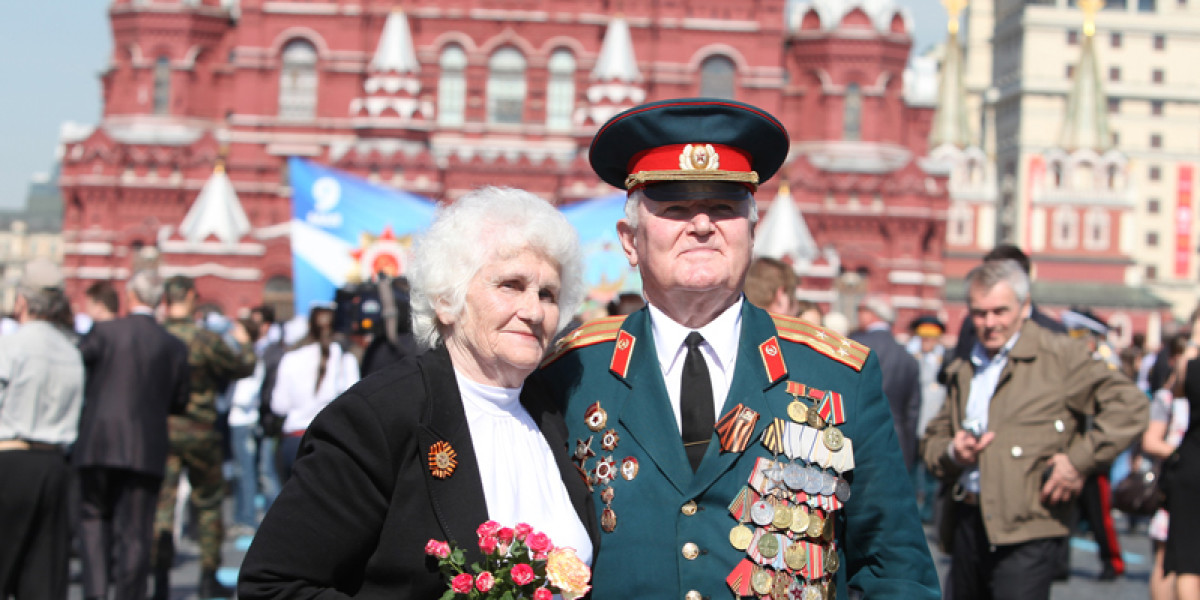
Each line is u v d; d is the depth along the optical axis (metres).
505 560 3.58
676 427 3.99
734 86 58.44
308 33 57.47
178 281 11.55
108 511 10.22
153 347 10.24
